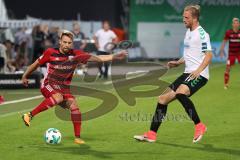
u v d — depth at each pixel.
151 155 23.17
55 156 22.94
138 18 80.62
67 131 28.27
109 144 25.25
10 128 29.12
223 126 29.69
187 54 24.34
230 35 47.00
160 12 80.50
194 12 24.03
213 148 24.44
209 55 23.75
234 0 79.44
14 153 23.47
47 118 32.06
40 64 24.78
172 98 24.81
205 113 33.94
